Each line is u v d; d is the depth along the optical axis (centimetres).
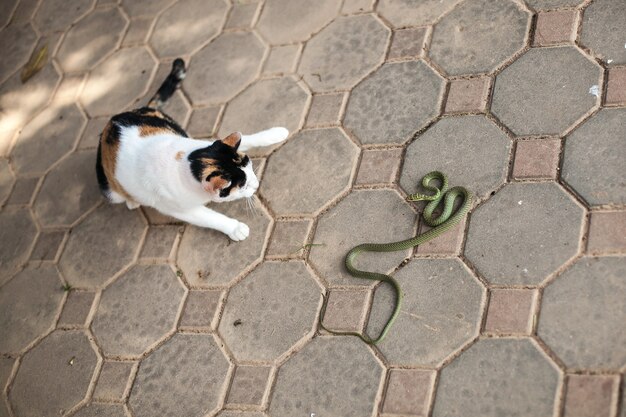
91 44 224
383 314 153
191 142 163
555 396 135
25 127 215
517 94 165
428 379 145
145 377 165
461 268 152
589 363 136
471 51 175
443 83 174
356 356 151
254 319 162
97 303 178
